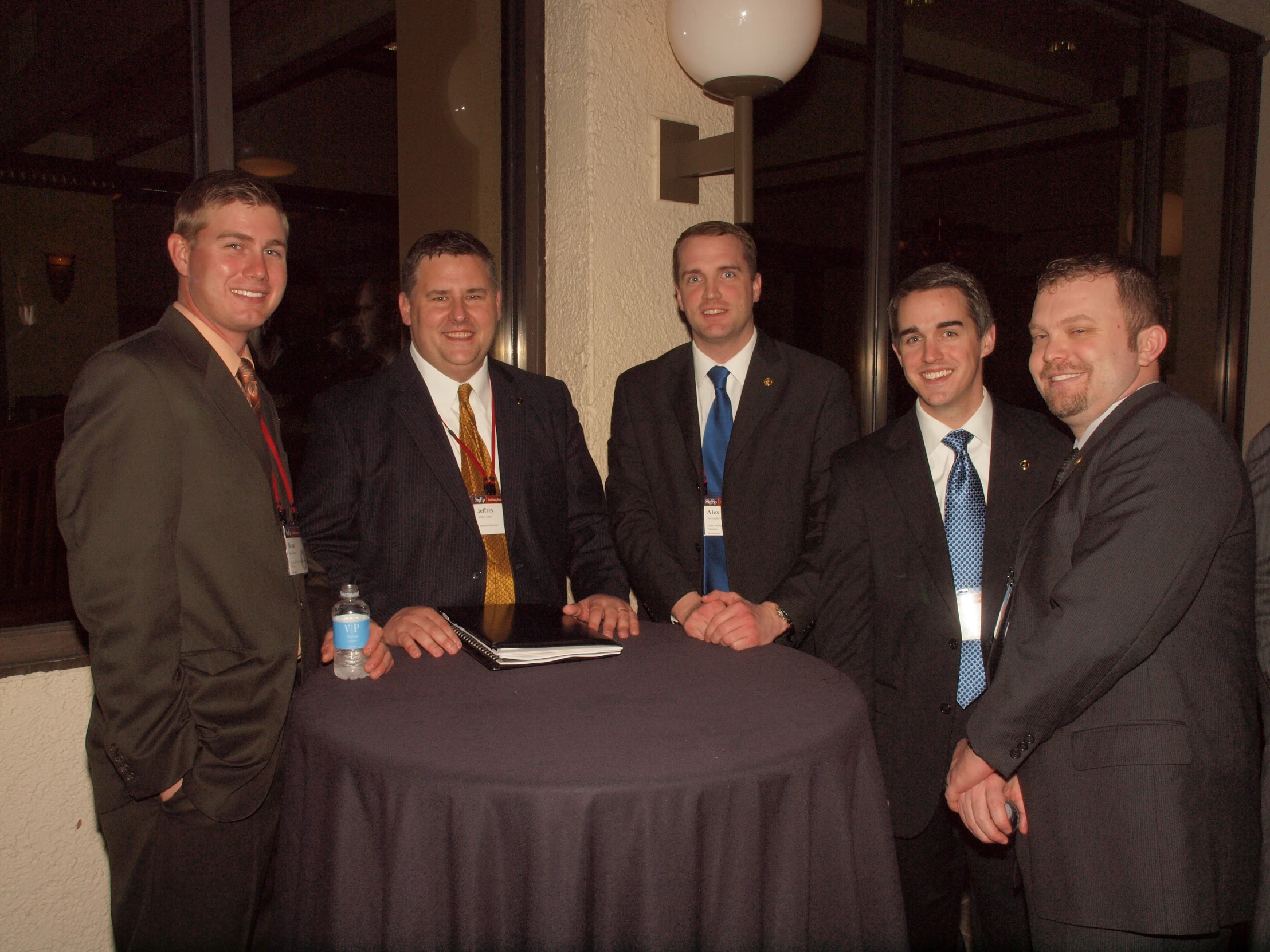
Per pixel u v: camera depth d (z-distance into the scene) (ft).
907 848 6.21
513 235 8.68
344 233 11.77
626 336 8.54
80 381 4.74
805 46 7.43
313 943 4.18
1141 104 13.05
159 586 4.60
